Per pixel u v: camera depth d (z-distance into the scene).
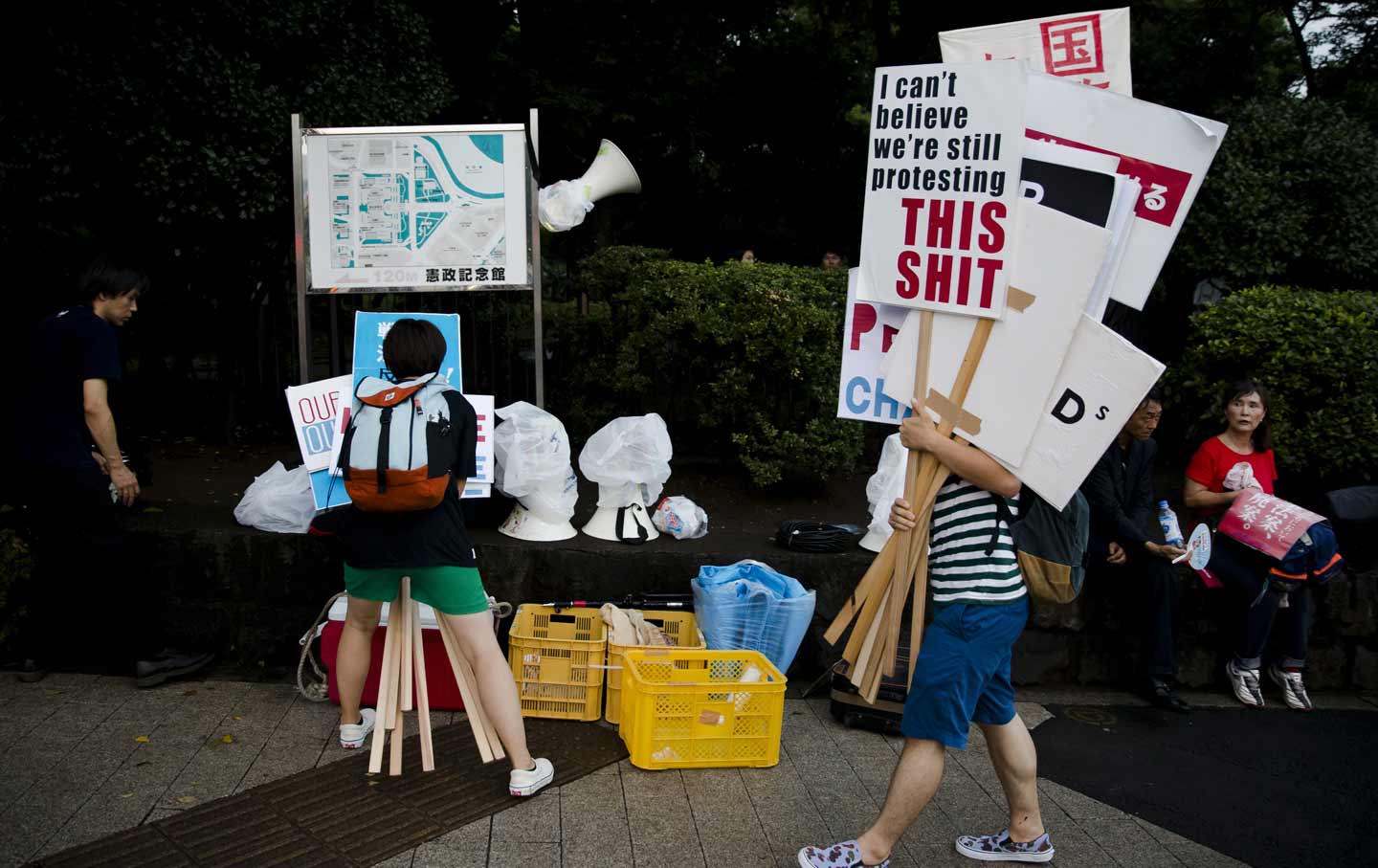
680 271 5.69
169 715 3.85
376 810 3.20
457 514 3.26
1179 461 7.03
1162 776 3.79
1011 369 2.73
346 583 3.38
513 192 4.70
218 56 5.17
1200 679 4.74
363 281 4.71
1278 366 5.29
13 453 4.24
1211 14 10.65
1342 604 4.72
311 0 5.74
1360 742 4.19
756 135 12.27
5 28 4.78
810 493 5.83
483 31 9.38
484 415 4.34
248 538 4.38
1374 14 11.32
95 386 3.77
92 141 4.96
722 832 3.17
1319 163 6.91
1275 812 3.54
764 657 3.85
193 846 2.93
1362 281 7.05
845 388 3.20
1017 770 3.00
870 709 3.98
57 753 3.49
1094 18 3.01
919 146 2.81
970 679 2.75
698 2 10.12
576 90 9.48
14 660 4.30
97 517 3.94
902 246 2.87
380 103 6.15
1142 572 4.51
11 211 5.05
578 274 6.24
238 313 6.86
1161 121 2.69
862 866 2.79
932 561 2.87
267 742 3.65
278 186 5.53
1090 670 4.70
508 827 3.13
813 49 12.11
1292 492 5.79
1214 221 6.84
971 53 3.12
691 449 6.39
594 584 4.45
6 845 2.90
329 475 4.24
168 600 4.41
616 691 3.91
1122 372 2.59
